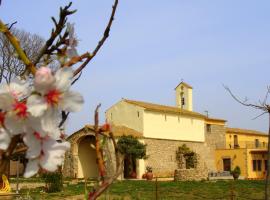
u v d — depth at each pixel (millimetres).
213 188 31078
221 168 55375
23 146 1646
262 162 54625
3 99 1519
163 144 47594
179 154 49344
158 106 50031
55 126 1521
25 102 1547
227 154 55219
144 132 45656
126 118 47062
